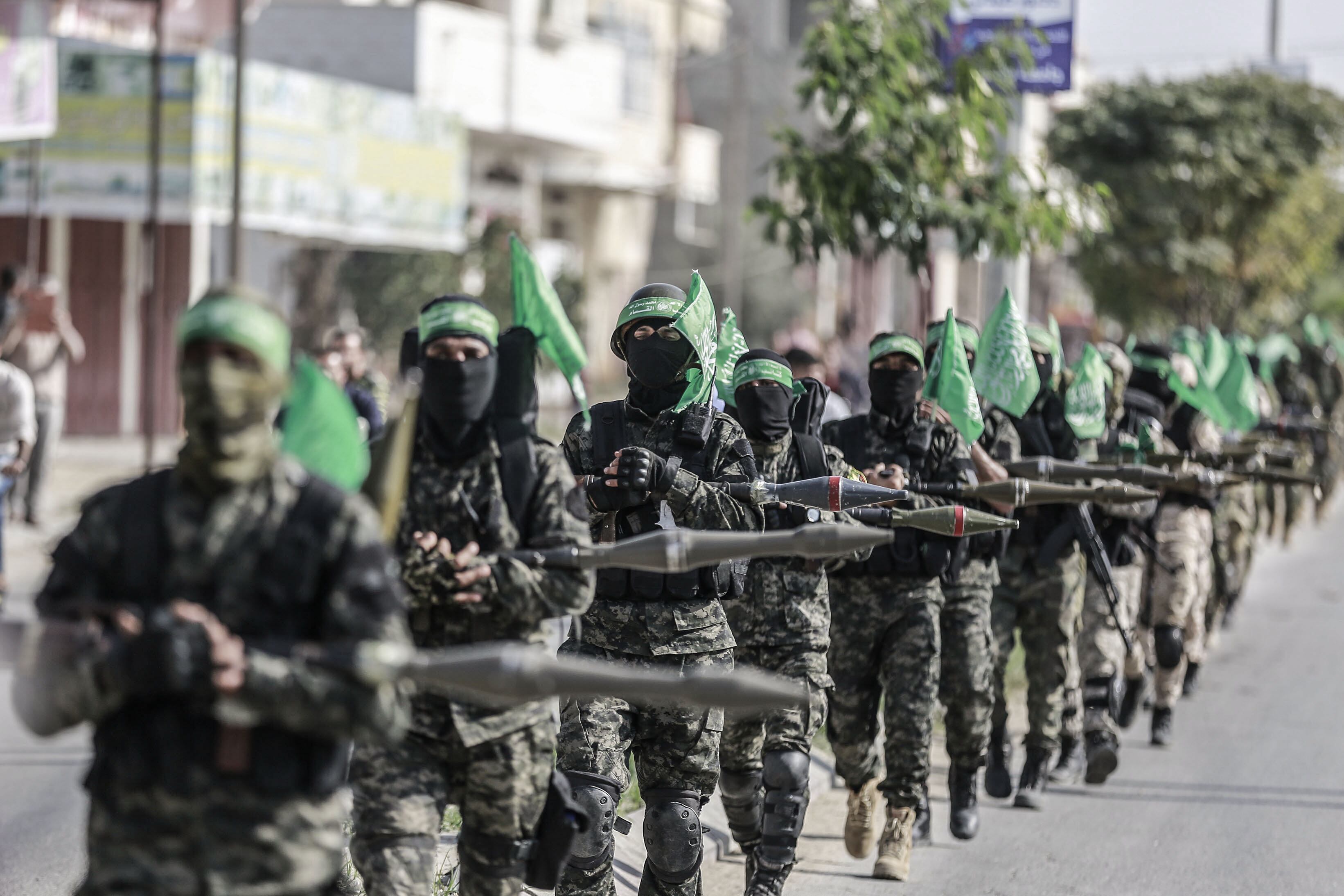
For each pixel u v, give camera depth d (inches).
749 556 460.4
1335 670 1339.8
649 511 597.0
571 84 3663.9
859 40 1109.1
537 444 466.3
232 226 1983.3
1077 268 3021.7
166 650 324.8
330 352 987.9
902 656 727.7
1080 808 892.6
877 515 631.2
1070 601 877.8
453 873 638.5
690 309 588.1
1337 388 2137.1
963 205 1127.0
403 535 456.4
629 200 4370.1
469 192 3570.4
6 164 2385.6
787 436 665.6
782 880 631.2
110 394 2642.7
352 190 2655.0
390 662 337.7
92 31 2810.0
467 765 456.4
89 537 346.6
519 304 473.7
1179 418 1146.7
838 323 4148.6
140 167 2336.4
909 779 730.8
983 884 741.3
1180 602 1058.7
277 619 343.9
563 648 589.0
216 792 338.6
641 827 764.0
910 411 770.2
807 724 634.8
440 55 3280.0
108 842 341.4
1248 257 3036.4
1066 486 751.1
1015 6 1296.8
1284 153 2896.2
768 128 1166.3
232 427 337.7
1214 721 1137.4
